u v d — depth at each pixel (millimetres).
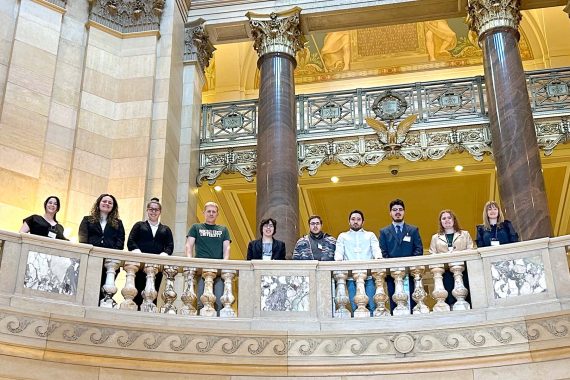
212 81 18609
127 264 7680
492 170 15766
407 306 7570
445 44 18875
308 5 14484
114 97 12930
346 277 7812
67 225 11461
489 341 7043
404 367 7164
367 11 14398
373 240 8180
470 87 14352
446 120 14062
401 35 18984
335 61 19141
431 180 16328
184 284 7762
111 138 12578
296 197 12914
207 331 7363
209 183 14266
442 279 7633
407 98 14508
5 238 7258
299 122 14570
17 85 11609
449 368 7078
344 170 15852
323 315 7617
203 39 14617
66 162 11891
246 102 14930
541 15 17766
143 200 12070
